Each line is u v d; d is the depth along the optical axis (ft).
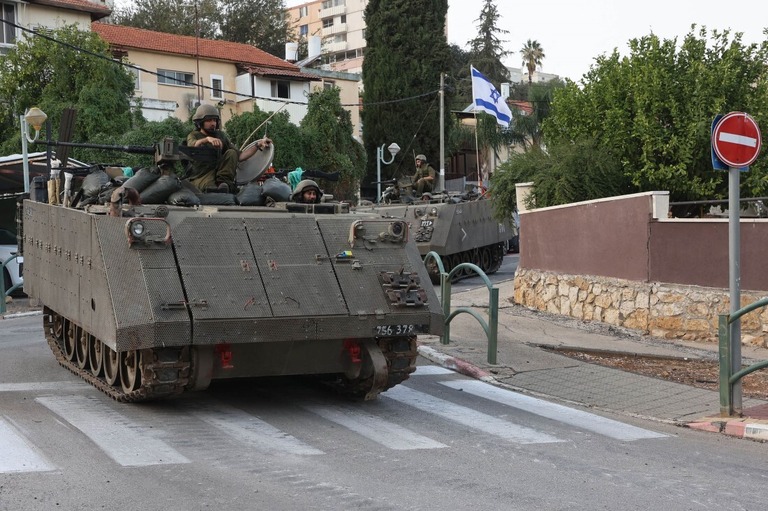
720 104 54.90
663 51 57.93
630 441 26.61
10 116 106.01
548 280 55.77
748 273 43.86
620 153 58.90
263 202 33.60
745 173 56.03
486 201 84.69
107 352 31.22
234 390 33.04
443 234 75.36
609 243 50.88
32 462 22.31
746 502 20.29
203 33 205.05
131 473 21.61
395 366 30.04
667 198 48.01
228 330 25.77
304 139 120.37
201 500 19.56
